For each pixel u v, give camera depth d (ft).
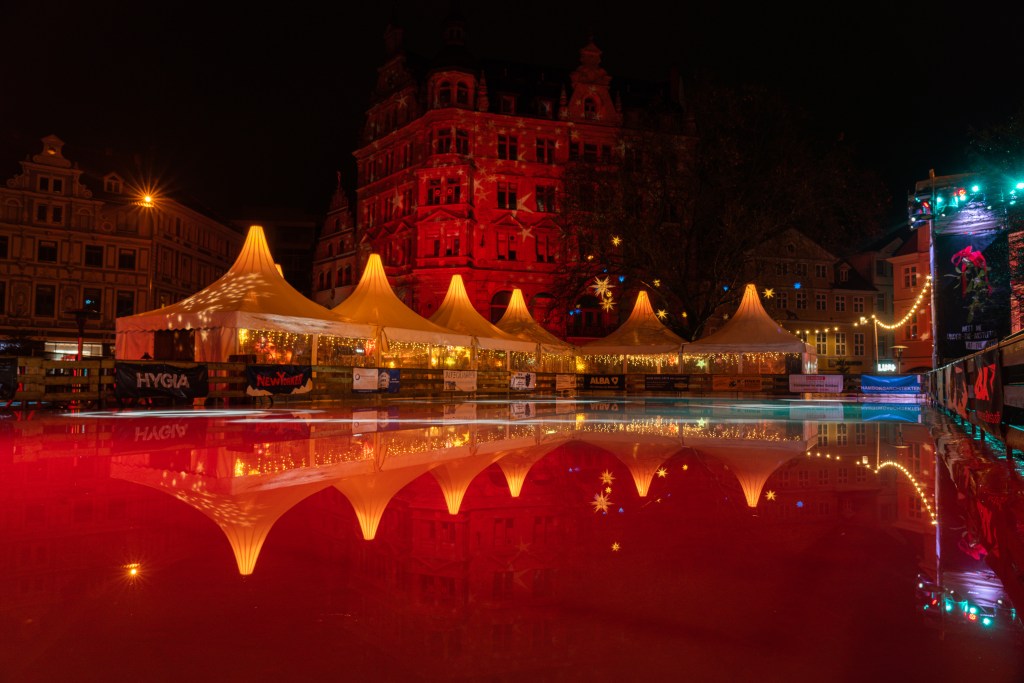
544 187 154.92
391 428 34.24
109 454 22.31
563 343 121.80
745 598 8.38
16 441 26.40
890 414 52.13
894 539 11.41
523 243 152.05
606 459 21.66
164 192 159.74
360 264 173.88
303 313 71.15
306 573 9.32
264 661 6.44
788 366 120.78
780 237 134.31
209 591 8.54
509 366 104.99
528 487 16.20
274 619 7.57
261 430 32.24
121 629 7.29
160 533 11.55
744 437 30.50
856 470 19.65
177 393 55.16
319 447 24.71
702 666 6.37
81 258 147.33
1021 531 11.96
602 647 6.84
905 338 171.01
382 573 9.32
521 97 159.94
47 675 6.14
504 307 151.94
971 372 31.07
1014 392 21.09
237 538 11.23
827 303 181.37
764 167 125.39
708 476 18.26
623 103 167.73
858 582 9.05
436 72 150.71
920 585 8.92
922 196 70.03
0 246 140.46
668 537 11.45
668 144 127.03
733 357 127.95
